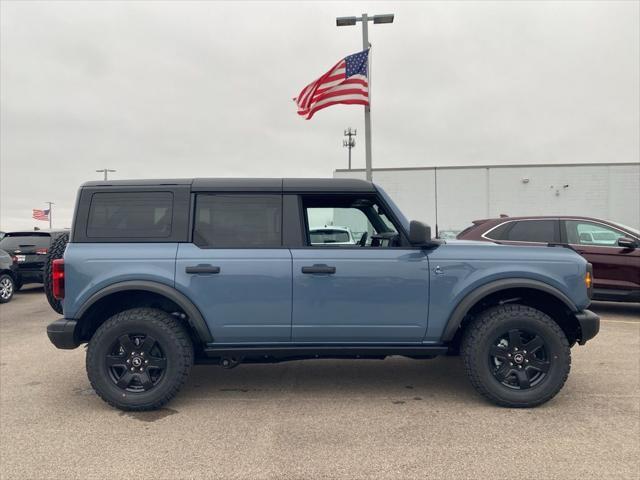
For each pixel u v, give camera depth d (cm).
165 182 398
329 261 382
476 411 376
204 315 379
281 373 488
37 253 1169
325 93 1160
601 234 754
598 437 326
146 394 376
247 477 277
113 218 390
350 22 1309
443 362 525
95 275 375
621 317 770
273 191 398
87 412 384
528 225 782
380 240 424
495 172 2484
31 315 893
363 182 405
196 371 496
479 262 384
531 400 374
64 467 291
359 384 449
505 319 373
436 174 2511
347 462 293
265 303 380
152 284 374
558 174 2456
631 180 2412
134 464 294
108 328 376
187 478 277
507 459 296
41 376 487
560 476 275
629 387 429
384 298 381
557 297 379
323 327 383
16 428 352
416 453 304
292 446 316
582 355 536
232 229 392
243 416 371
